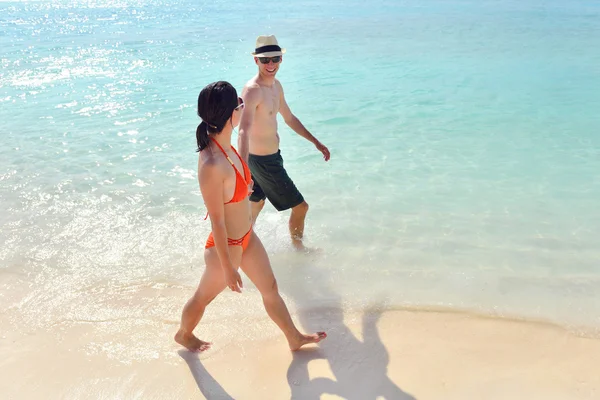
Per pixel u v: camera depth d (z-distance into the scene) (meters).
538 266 4.38
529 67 11.75
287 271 4.46
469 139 7.32
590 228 4.94
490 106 8.88
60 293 4.13
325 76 11.34
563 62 12.19
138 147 7.36
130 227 5.16
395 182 6.04
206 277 3.24
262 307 3.97
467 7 24.17
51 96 10.25
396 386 3.13
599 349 3.41
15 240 4.91
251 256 3.26
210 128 2.87
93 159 6.92
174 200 5.72
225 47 15.30
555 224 5.03
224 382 3.21
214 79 11.36
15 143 7.57
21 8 29.66
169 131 8.03
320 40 16.08
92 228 5.14
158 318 3.85
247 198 3.15
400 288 4.16
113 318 3.84
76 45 16.23
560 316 3.76
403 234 4.96
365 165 6.52
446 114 8.49
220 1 31.28
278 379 3.23
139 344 3.57
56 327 3.74
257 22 20.89
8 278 4.32
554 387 3.08
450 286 4.16
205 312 3.91
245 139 4.21
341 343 3.55
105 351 3.49
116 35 18.28
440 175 6.18
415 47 14.48
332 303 4.00
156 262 4.57
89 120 8.66
